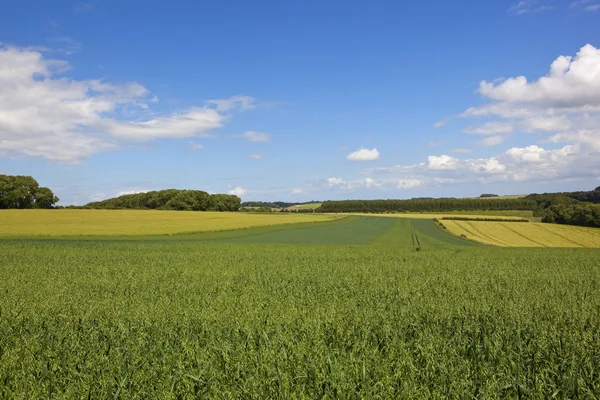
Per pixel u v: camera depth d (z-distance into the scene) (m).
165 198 132.62
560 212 101.50
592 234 79.25
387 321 8.79
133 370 6.15
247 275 18.80
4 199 101.69
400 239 64.94
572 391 5.76
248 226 75.00
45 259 26.75
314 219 104.38
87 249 34.62
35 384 5.78
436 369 6.20
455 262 26.53
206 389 5.61
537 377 5.88
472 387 5.65
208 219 87.38
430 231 83.31
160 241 47.62
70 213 89.31
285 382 5.62
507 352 7.04
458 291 14.27
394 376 5.78
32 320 9.05
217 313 9.41
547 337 7.71
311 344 7.28
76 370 6.24
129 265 23.30
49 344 7.37
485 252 37.19
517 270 22.19
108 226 65.88
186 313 9.38
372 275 18.89
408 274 19.73
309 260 26.98
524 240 70.19
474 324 8.63
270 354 6.64
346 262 25.73
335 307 10.68
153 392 5.54
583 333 8.00
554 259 30.27
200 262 25.30
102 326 8.54
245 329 8.02
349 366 6.14
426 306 10.71
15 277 17.84
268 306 10.78
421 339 7.53
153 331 8.09
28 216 79.38
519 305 10.86
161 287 14.95
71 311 10.10
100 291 14.17
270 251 34.78
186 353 6.79
